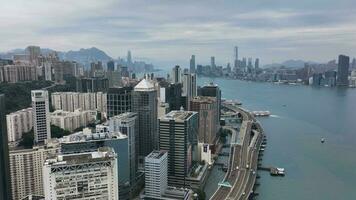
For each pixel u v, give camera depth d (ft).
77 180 577.43
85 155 612.70
